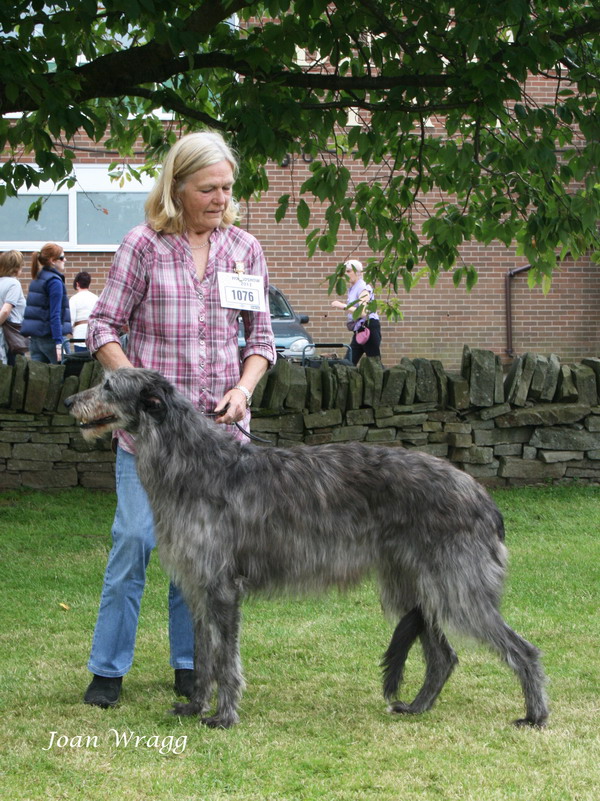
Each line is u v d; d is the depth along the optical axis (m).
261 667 5.30
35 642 5.69
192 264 4.75
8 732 4.26
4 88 6.93
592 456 10.09
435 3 7.81
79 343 13.90
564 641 5.64
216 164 4.60
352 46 8.33
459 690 4.91
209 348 4.79
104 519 8.80
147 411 4.36
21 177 8.24
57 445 9.72
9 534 8.27
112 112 10.25
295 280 18.53
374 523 4.45
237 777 3.76
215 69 9.79
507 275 19.05
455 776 3.75
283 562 4.43
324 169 8.54
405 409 9.88
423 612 4.51
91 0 6.50
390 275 10.43
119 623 4.68
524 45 7.43
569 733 4.24
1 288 13.58
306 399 9.82
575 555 7.70
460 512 4.36
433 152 9.64
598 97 8.09
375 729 4.34
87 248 18.56
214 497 4.35
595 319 19.38
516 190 9.06
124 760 3.95
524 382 9.98
